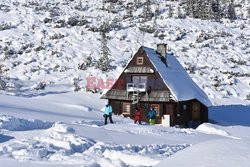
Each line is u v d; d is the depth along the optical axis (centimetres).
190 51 6738
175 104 3381
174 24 8144
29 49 6047
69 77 5206
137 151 1323
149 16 8531
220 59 6562
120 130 1938
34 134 1587
